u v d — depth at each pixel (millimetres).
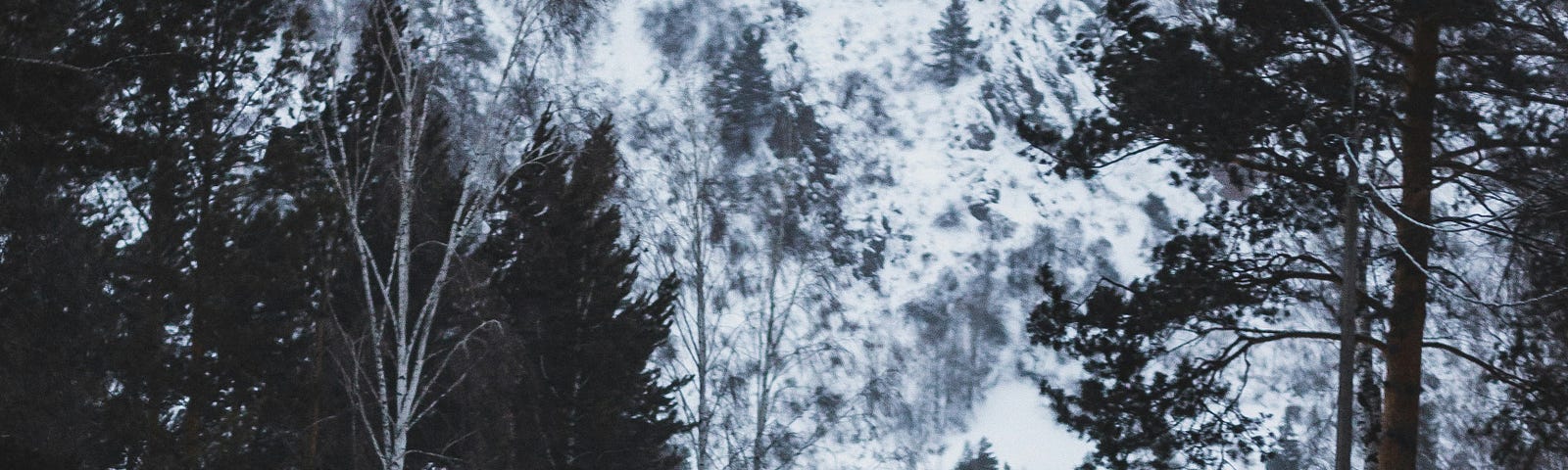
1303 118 14453
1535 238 14391
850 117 99375
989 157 135375
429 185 23828
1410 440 14250
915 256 105938
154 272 20047
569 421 24406
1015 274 101000
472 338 23422
